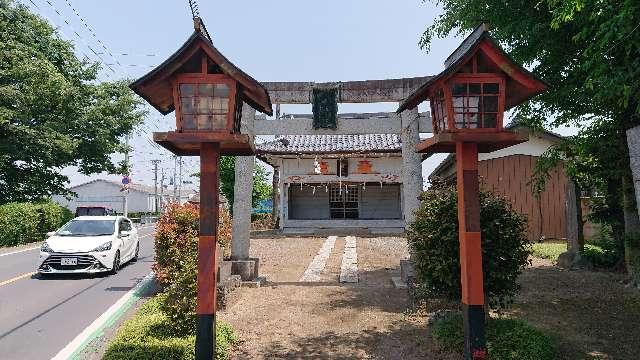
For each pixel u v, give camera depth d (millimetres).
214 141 4016
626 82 5133
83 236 10484
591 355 4707
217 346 4695
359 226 21047
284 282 9133
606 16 4809
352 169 20922
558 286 8070
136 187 59812
